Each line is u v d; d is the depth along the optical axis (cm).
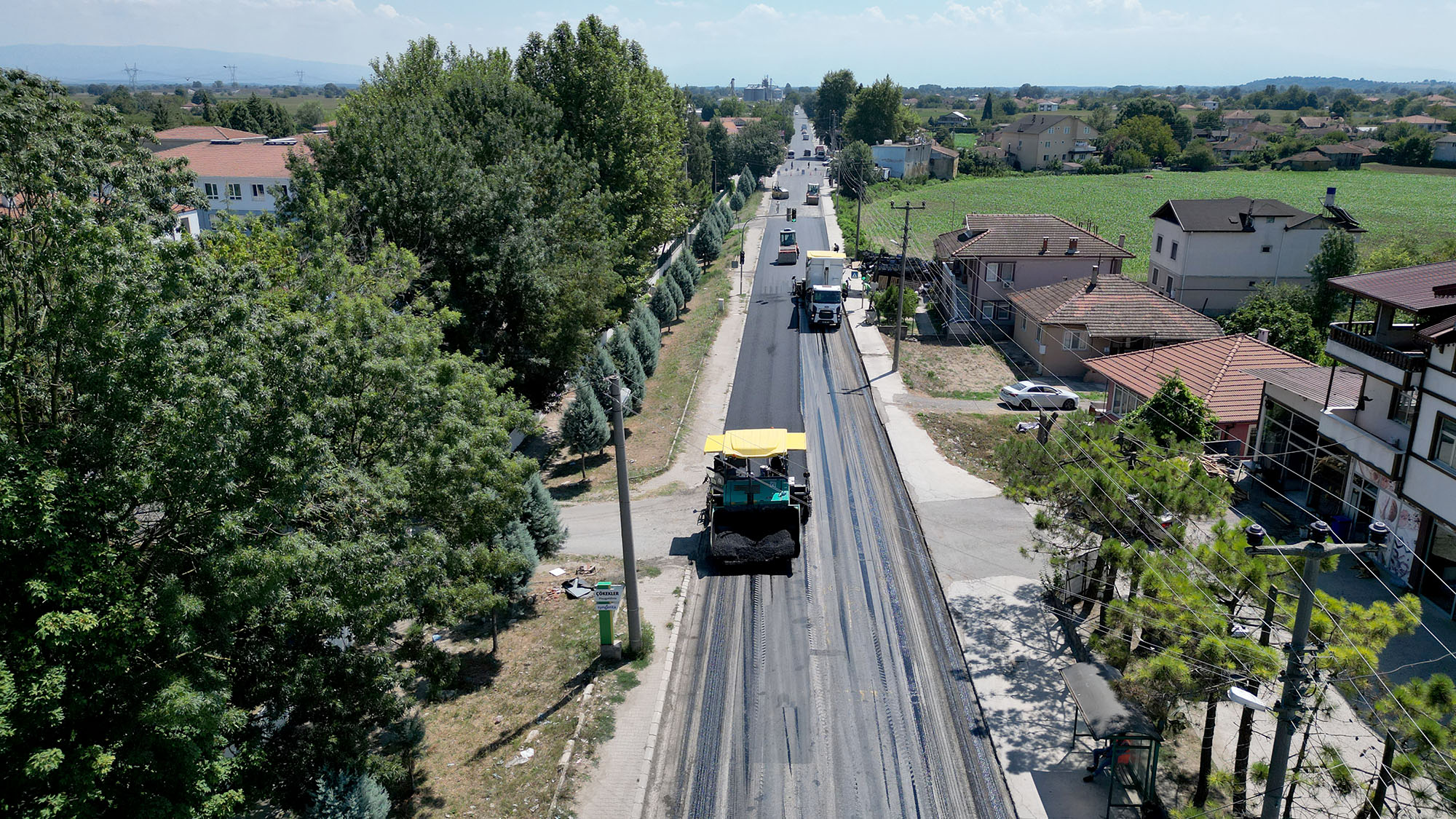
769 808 1712
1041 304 4759
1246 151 16900
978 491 3122
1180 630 1517
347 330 1816
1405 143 15700
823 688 2062
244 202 7075
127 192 1692
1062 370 4528
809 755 1850
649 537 2836
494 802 1722
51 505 1088
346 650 1622
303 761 1502
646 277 5634
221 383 1201
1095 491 1972
